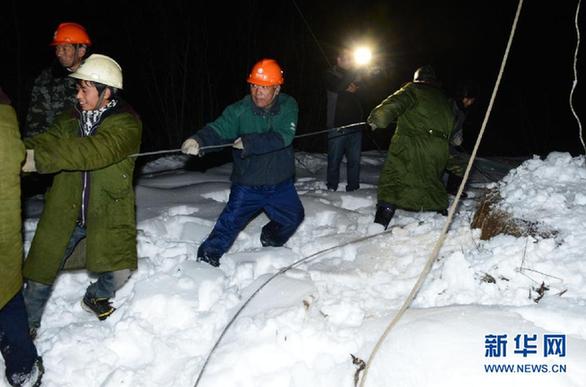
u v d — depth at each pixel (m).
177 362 4.05
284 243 5.43
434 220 5.68
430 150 5.57
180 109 14.01
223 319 4.32
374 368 3.52
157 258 5.20
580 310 3.61
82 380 3.96
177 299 4.43
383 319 3.88
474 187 7.86
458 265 4.22
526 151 17.56
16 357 3.65
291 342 3.84
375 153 10.53
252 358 3.81
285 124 4.72
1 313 3.56
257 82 4.58
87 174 4.02
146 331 4.23
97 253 4.07
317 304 4.21
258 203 5.01
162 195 7.04
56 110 5.85
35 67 11.99
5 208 3.30
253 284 4.63
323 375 3.67
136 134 4.05
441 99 5.65
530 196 4.83
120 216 4.12
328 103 7.22
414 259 4.87
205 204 6.79
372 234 5.62
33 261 4.04
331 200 6.95
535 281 4.05
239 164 4.95
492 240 4.59
